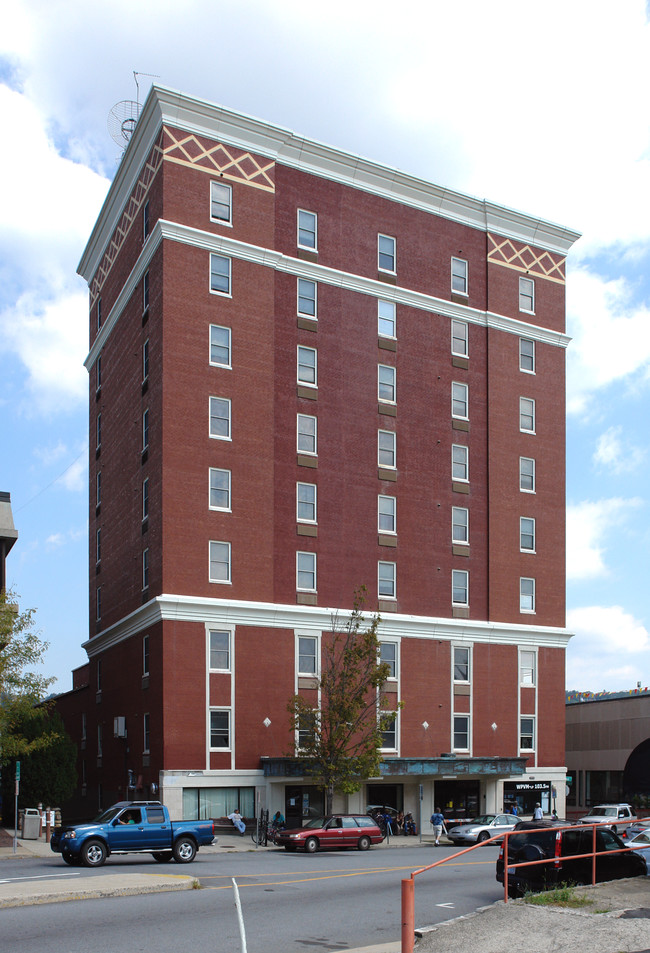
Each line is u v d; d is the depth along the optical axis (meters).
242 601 48.25
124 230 57.31
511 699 57.16
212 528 48.34
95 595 61.00
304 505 51.75
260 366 51.03
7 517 55.62
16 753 43.50
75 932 18.08
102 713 56.53
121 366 56.47
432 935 16.80
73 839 30.08
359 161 55.94
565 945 15.22
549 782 57.50
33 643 44.09
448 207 59.97
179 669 46.22
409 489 55.53
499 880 22.91
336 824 39.81
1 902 21.05
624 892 19.77
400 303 57.03
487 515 58.44
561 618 60.53
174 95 49.91
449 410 57.94
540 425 61.75
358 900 22.86
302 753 46.56
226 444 49.41
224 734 46.94
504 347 60.88
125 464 54.66
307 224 54.28
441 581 55.81
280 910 21.16
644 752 67.50
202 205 50.56
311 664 50.41
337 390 53.81
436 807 53.19
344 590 52.19
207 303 49.91
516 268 62.34
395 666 53.22
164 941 17.28
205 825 32.59
